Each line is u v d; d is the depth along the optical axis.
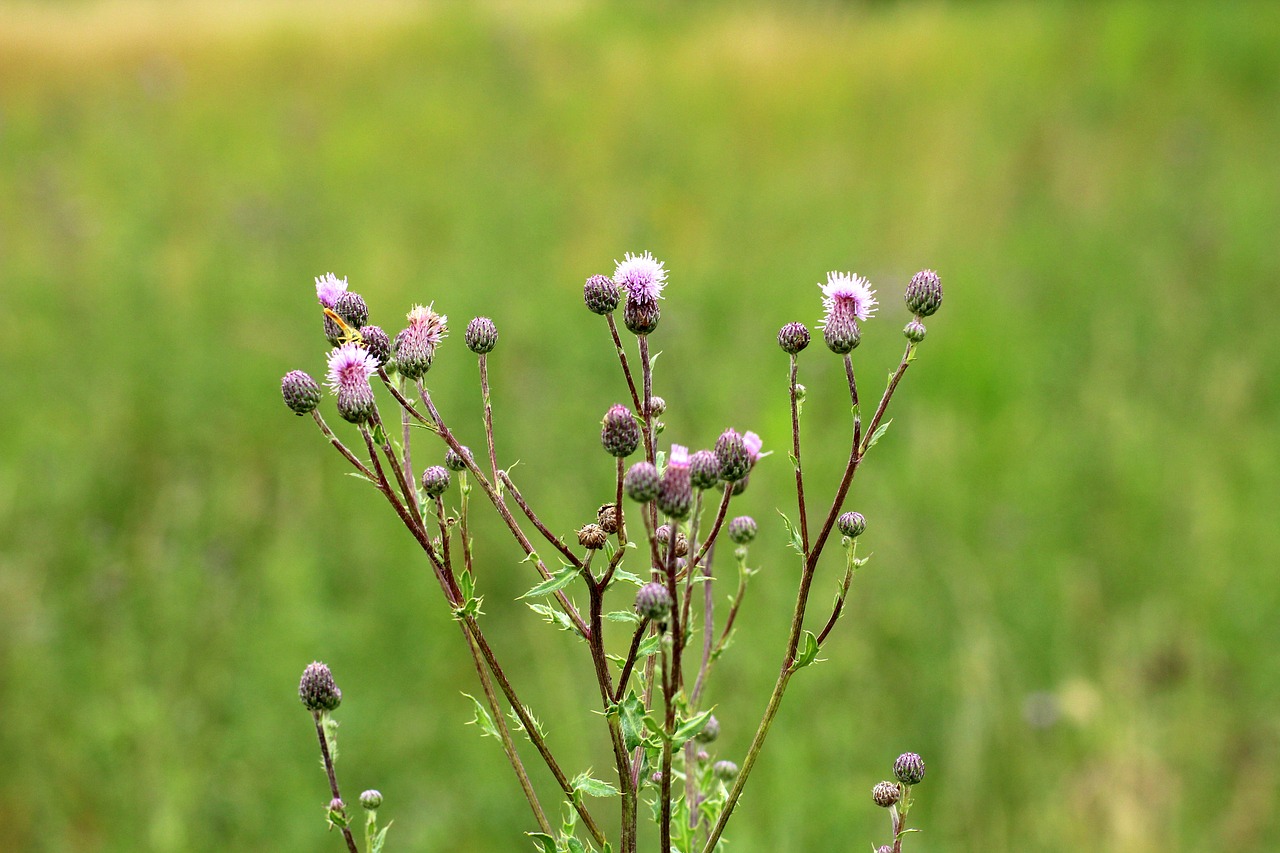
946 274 9.78
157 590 5.89
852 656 5.39
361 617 5.70
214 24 17.73
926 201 11.69
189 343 8.00
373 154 13.10
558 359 7.92
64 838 4.80
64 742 5.08
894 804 2.75
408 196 11.65
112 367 7.76
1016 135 13.44
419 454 6.72
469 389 7.44
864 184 12.25
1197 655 5.68
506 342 8.17
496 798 5.01
